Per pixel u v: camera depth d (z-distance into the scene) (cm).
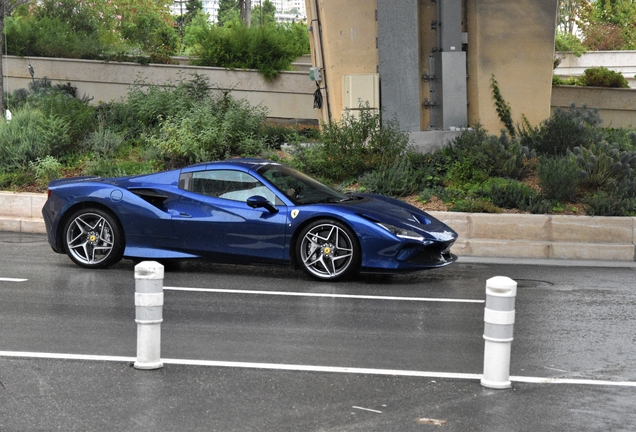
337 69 1566
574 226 1095
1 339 621
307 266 884
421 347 613
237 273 931
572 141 1423
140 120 1653
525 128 1564
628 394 505
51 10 3017
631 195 1205
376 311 738
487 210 1152
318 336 642
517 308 759
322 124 1419
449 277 930
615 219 1089
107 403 479
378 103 1502
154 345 549
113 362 563
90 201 937
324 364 564
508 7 1547
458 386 517
